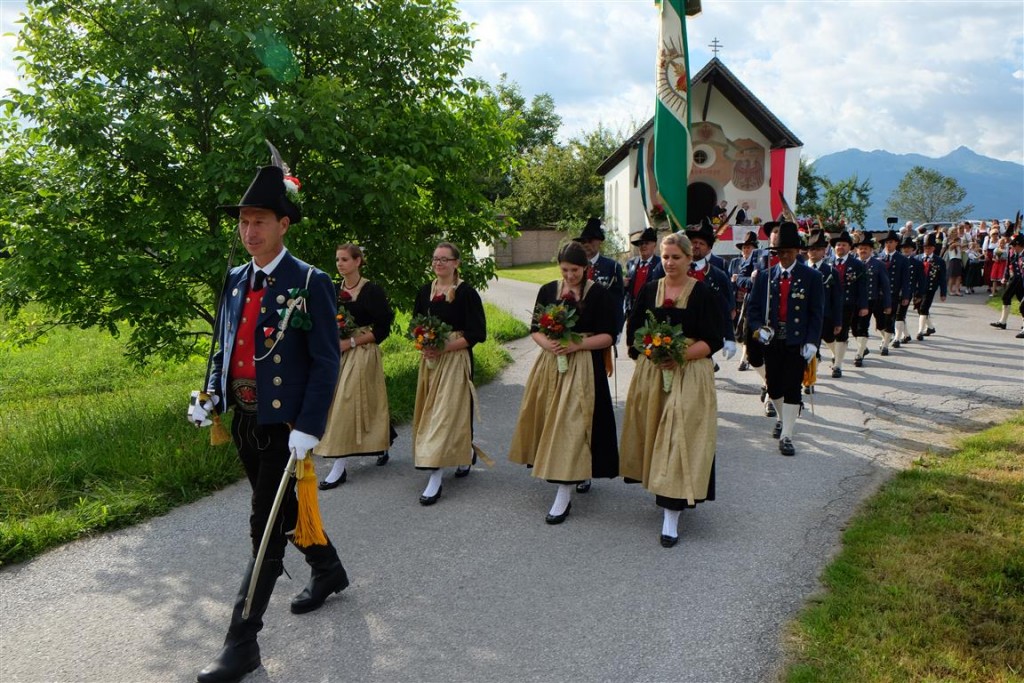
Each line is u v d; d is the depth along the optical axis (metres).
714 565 4.31
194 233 7.85
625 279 10.32
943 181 71.94
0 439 6.63
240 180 7.21
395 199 8.10
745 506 5.25
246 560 4.50
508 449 6.85
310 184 8.03
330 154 8.09
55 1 7.68
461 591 4.05
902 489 5.32
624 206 30.23
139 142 7.27
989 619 3.51
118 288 7.54
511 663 3.34
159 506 5.31
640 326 5.11
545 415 5.20
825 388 9.09
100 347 14.74
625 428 5.11
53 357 13.70
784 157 27.25
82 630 3.69
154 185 7.85
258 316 3.34
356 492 5.73
